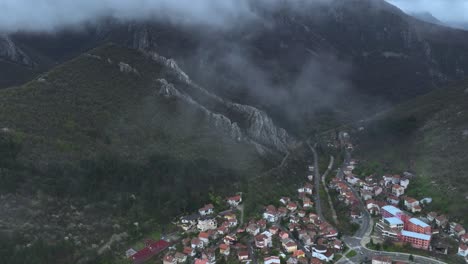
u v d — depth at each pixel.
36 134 173.75
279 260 148.38
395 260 150.75
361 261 150.88
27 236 132.12
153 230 162.50
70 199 155.88
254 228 167.25
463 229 162.62
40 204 145.62
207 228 168.38
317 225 175.62
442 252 155.00
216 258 150.75
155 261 145.88
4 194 142.25
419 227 164.25
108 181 172.75
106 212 159.00
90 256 138.00
